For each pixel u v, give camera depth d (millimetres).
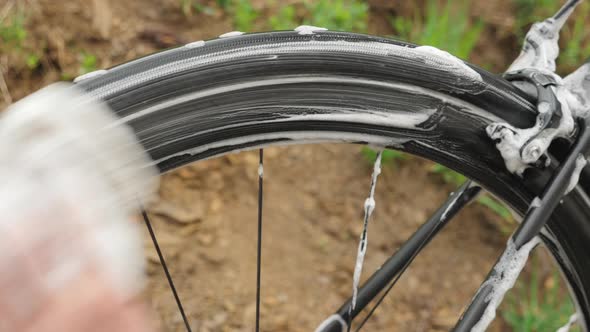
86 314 471
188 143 705
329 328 827
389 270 826
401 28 1385
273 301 1148
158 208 1159
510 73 769
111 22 1260
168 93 689
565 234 780
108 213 505
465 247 1281
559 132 730
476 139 743
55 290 471
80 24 1237
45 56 1201
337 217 1236
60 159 507
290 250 1191
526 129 735
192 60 695
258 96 707
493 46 1462
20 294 470
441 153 751
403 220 1263
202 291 1131
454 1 1462
